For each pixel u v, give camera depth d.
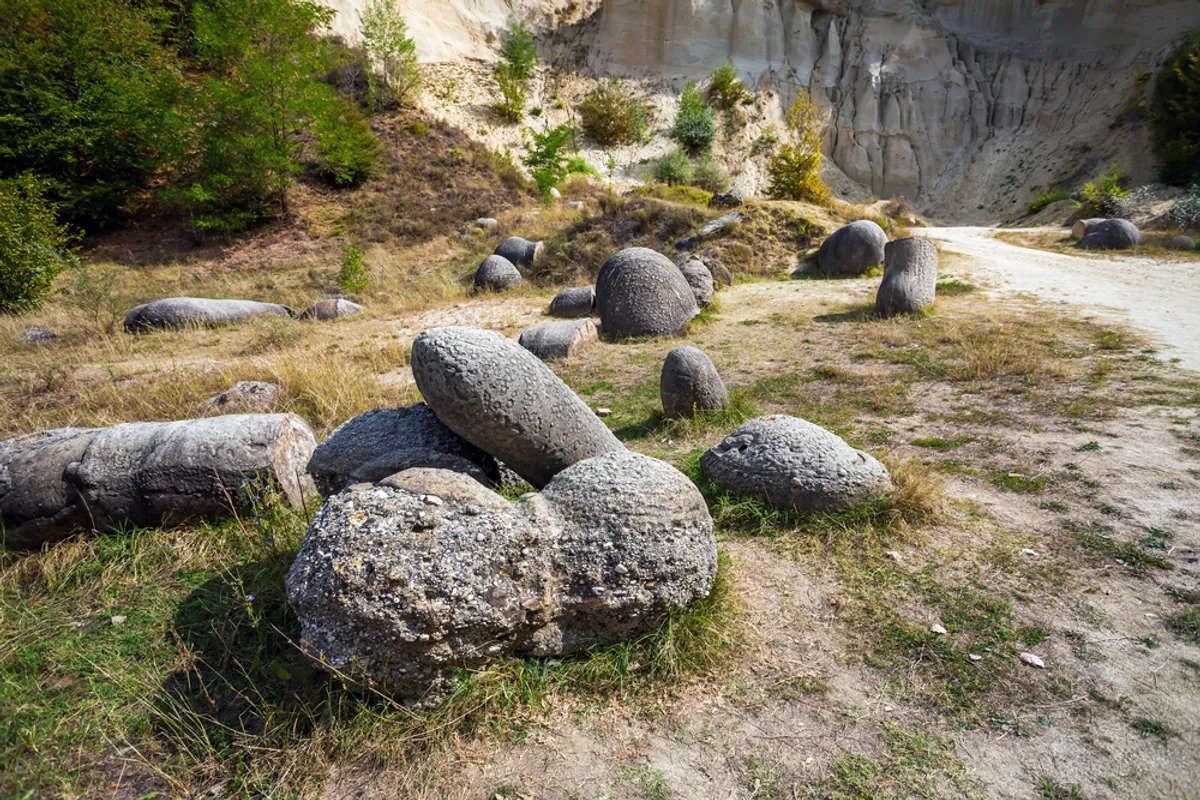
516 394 3.25
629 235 16.19
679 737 2.33
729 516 3.86
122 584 3.33
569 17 35.50
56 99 18.61
